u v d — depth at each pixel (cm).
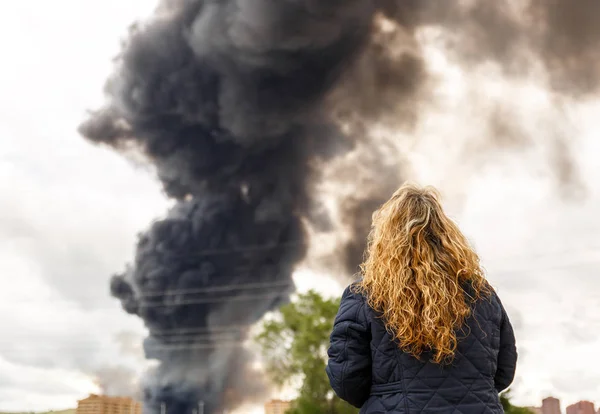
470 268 271
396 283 263
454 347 255
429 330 253
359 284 279
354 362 268
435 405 250
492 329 267
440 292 259
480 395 254
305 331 3070
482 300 272
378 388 263
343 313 275
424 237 273
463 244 277
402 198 288
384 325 263
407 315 257
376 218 294
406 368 256
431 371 254
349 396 273
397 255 270
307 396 3039
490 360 262
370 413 260
